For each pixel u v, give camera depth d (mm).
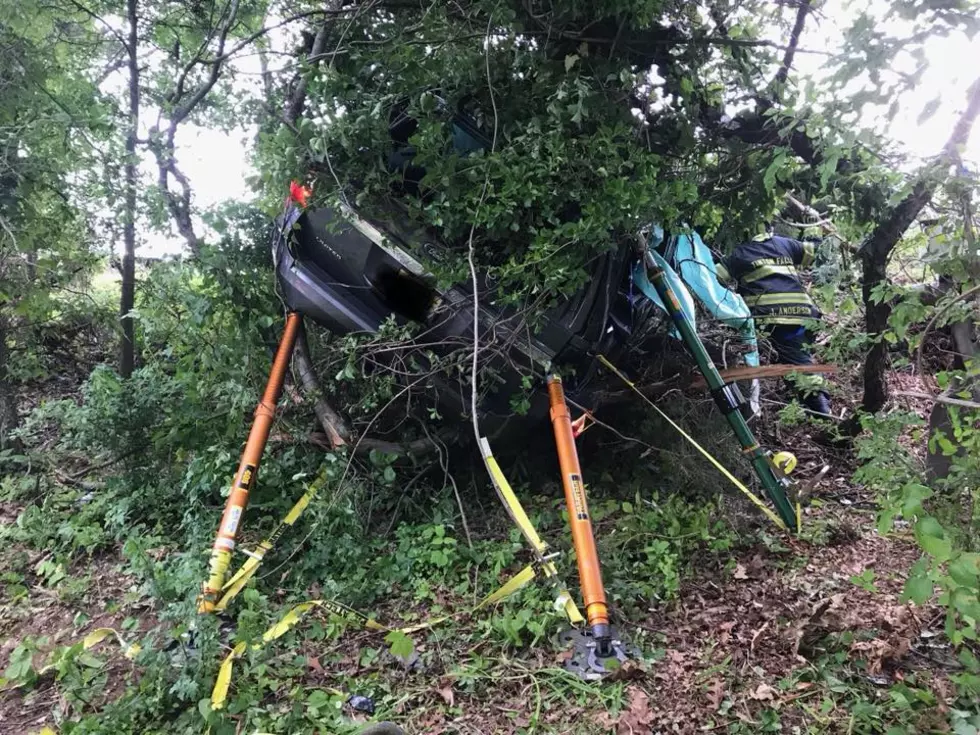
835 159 2922
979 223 2861
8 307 4723
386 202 3828
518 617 2979
